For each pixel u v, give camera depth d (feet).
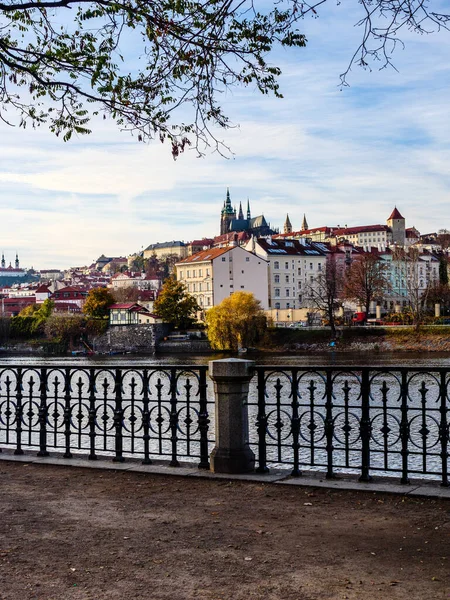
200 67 35.81
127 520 26.89
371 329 356.79
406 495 29.58
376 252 622.95
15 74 38.17
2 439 87.97
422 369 30.99
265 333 372.58
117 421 37.86
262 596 19.20
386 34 30.32
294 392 33.91
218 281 497.87
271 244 540.52
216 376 34.47
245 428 34.76
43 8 37.06
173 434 36.55
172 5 34.71
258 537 24.44
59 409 113.70
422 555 22.08
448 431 30.55
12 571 21.31
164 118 37.22
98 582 20.36
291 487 31.78
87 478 34.53
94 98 37.40
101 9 35.70
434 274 630.74
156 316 468.34
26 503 29.66
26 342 476.95
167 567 21.53
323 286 410.93
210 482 33.19
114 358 391.24
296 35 34.32
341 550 22.82
